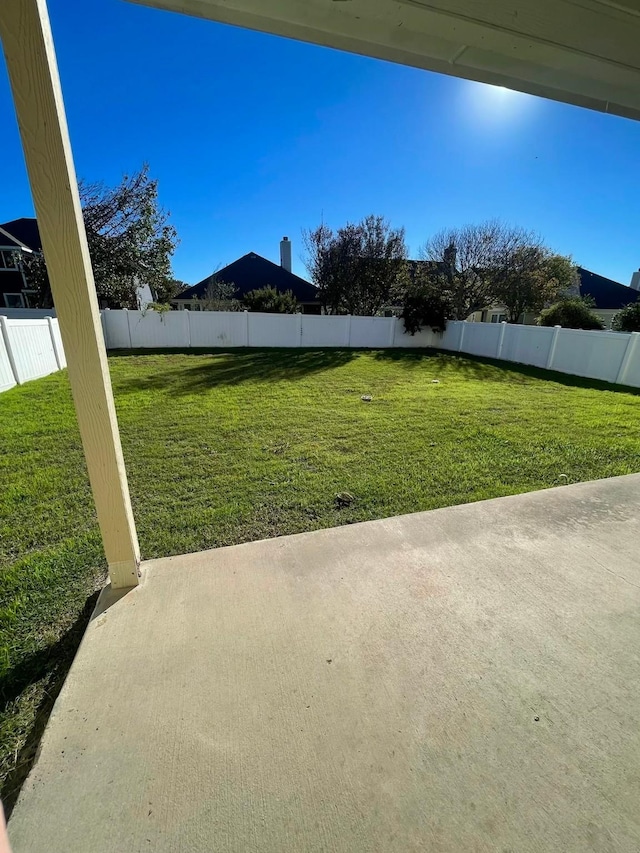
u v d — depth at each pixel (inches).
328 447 157.5
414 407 225.9
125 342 499.8
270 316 526.9
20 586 76.3
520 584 75.3
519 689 53.4
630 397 261.0
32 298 706.2
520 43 66.7
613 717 49.8
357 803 40.0
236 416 201.5
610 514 103.3
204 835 37.3
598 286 892.6
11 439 161.2
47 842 36.7
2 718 51.3
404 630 63.5
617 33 64.5
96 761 43.9
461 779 42.3
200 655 58.4
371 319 555.5
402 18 59.6
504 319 810.2
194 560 82.6
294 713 49.6
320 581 75.6
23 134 46.7
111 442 64.6
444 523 98.2
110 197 547.5
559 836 37.3
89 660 57.5
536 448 158.6
